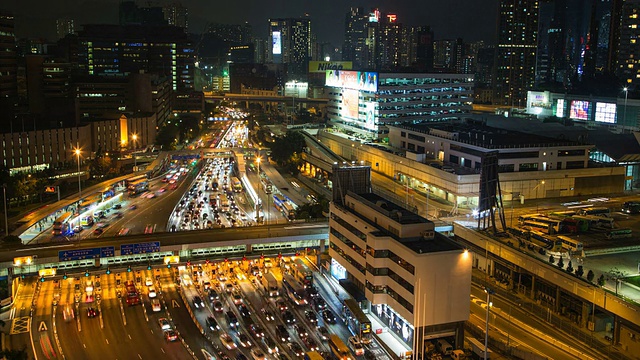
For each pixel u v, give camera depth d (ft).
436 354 392.47
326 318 445.37
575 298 447.83
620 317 406.00
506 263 523.29
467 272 403.54
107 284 514.27
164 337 418.31
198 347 405.18
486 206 587.68
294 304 476.95
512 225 634.02
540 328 437.58
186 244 494.59
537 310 469.98
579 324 443.32
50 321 440.45
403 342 415.23
